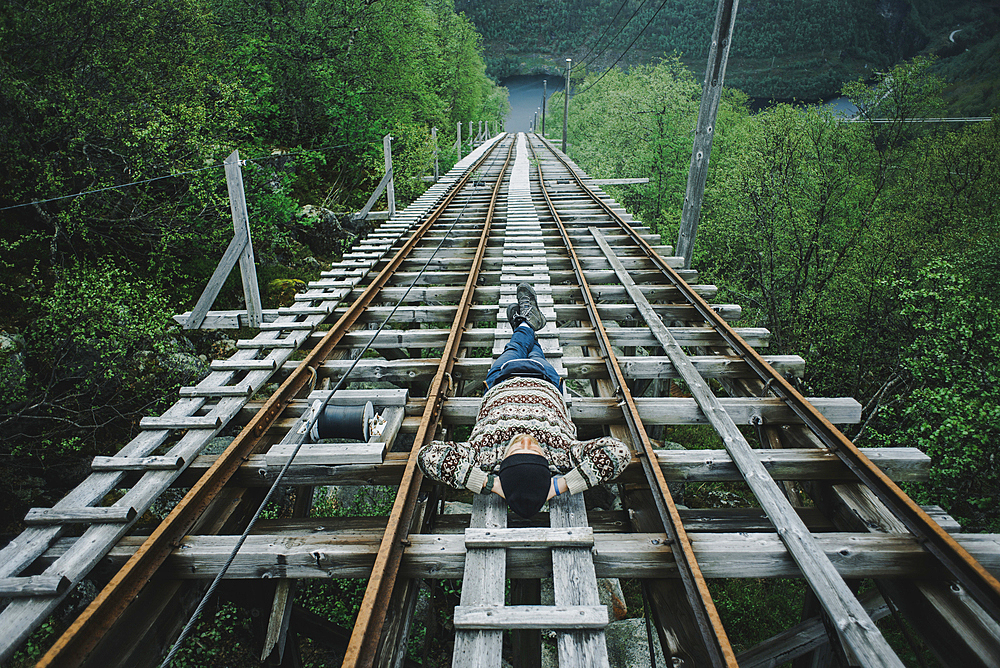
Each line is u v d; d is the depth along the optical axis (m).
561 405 3.01
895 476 3.20
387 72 16.38
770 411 3.76
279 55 12.88
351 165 13.59
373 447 3.21
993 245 10.02
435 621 5.32
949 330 8.04
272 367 4.42
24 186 6.72
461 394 4.64
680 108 24.64
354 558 2.53
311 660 4.96
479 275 6.87
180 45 8.52
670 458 3.16
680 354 4.48
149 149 7.10
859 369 12.15
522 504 2.36
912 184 16.03
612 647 5.28
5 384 5.02
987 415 6.48
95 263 6.78
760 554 2.47
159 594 2.47
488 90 56.47
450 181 15.71
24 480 5.21
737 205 16.17
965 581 2.24
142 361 5.98
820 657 3.36
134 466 3.16
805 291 14.33
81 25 7.02
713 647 1.97
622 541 2.56
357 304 5.62
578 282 6.60
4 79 6.23
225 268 5.49
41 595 2.36
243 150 9.11
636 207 26.08
